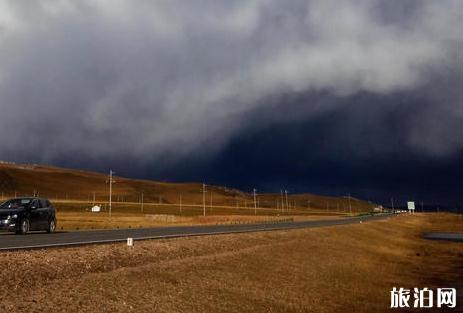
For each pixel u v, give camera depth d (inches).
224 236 1310.3
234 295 759.1
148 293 630.5
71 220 3380.9
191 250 999.0
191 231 1537.9
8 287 531.2
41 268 625.6
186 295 677.9
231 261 970.1
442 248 2549.2
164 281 706.8
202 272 821.2
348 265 1397.6
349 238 2143.2
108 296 576.7
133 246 909.2
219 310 668.1
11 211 1105.4
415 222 5792.3
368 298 1025.5
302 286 976.9
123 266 749.9
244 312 699.4
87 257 739.4
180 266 812.6
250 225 2412.6
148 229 1681.8
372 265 1540.4
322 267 1241.4
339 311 863.7
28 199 1190.9
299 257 1264.8
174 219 3863.2
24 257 665.6
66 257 712.4
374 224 3592.5
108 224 2741.1
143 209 7554.1
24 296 510.3
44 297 519.2
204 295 705.0
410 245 2684.5
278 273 1018.1
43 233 1235.2
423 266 1706.4
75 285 584.1
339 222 3435.0
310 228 2187.5
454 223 6156.5
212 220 3804.1
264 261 1075.3
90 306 528.7
